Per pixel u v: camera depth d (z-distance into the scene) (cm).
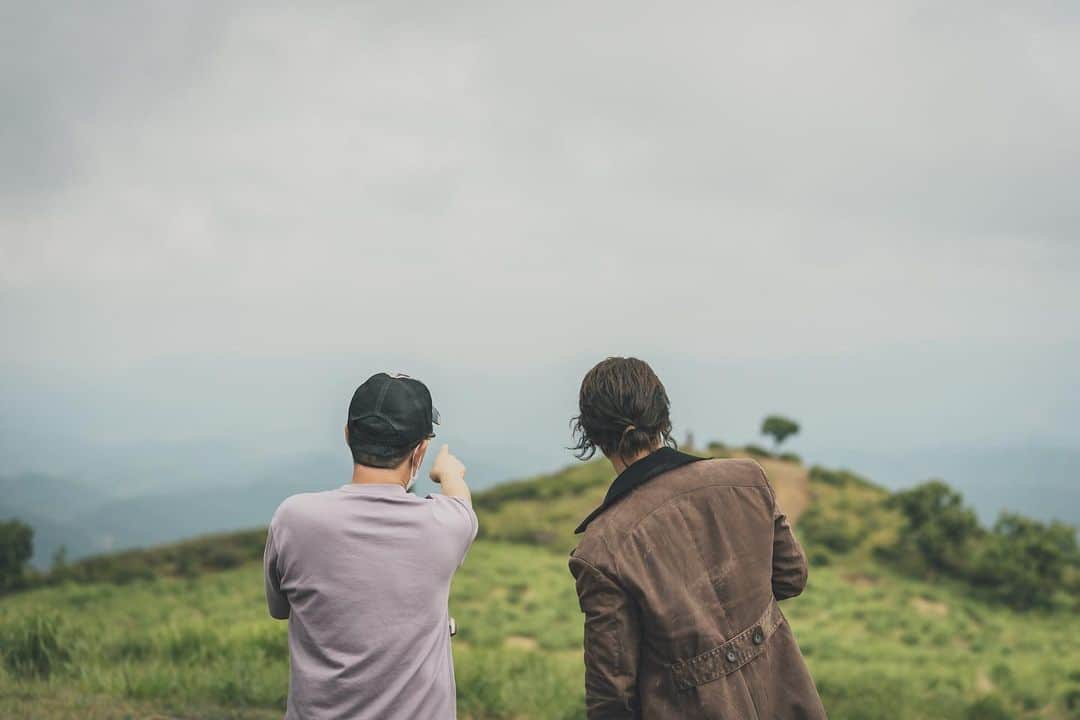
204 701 685
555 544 3450
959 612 2686
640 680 235
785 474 4444
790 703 240
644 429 250
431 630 231
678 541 236
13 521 3025
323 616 226
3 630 843
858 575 3120
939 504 3344
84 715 584
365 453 244
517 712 788
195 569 3089
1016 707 1330
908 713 984
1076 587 3158
